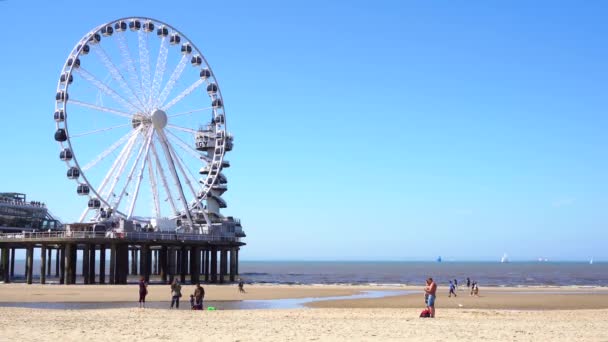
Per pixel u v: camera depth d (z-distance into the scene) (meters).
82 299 54.72
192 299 44.56
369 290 72.25
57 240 74.75
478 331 28.08
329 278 153.00
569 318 37.53
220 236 84.06
